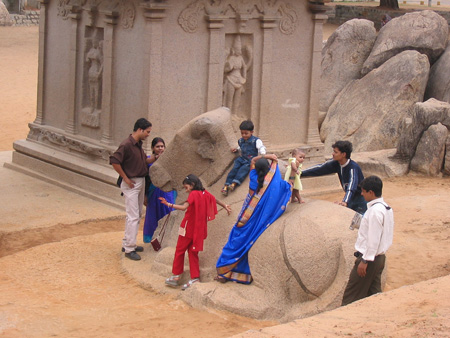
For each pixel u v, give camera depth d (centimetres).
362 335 535
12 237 1011
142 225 1105
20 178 1338
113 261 913
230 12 1207
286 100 1319
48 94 1373
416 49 1753
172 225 919
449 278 706
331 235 719
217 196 862
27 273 861
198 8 1162
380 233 659
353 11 4175
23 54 3281
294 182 796
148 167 919
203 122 848
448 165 1467
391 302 628
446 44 1794
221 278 775
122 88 1192
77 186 1257
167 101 1159
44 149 1349
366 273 674
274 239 746
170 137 1174
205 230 788
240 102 1270
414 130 1488
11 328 676
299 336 540
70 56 1291
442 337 516
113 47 1196
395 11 3912
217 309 735
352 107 1722
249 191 782
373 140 1641
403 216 1130
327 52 1897
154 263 861
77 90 1291
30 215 1106
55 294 790
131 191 897
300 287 722
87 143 1250
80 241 989
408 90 1648
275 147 1313
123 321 707
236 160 855
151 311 738
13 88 2528
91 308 746
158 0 1103
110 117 1216
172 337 664
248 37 1248
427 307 602
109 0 1192
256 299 732
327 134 1723
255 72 1262
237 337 547
